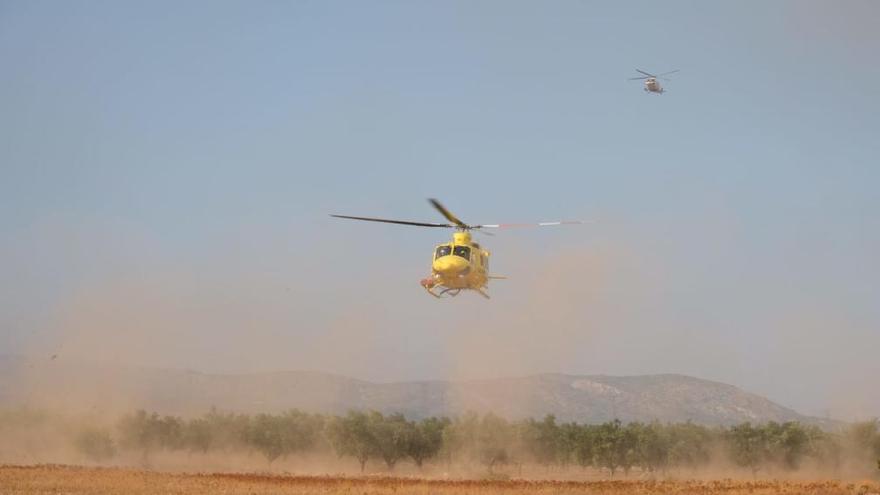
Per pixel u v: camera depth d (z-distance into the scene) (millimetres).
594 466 196125
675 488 107062
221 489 90062
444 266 80438
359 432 186625
